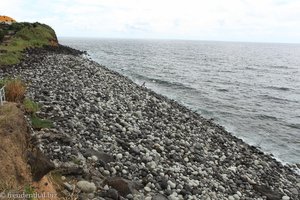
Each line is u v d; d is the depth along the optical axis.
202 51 197.62
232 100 45.31
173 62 102.75
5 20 91.44
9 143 7.59
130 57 111.31
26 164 7.90
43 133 12.98
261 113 38.72
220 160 19.42
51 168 8.31
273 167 21.08
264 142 27.86
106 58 97.12
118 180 10.95
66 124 16.16
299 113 40.66
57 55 57.53
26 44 58.44
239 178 17.28
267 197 15.73
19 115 8.63
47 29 80.88
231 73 82.25
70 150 12.20
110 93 31.05
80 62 53.69
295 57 180.25
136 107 27.56
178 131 23.28
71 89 27.95
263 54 197.00
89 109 21.73
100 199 9.66
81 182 10.02
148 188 12.16
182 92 47.94
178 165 16.06
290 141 28.83
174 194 12.53
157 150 17.31
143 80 55.94
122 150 15.29
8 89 14.62
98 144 15.17
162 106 31.25
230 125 32.19
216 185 15.06
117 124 19.64
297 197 16.78
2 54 40.03
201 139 22.97
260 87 61.06
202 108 38.22
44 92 23.56
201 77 68.88
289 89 61.16
